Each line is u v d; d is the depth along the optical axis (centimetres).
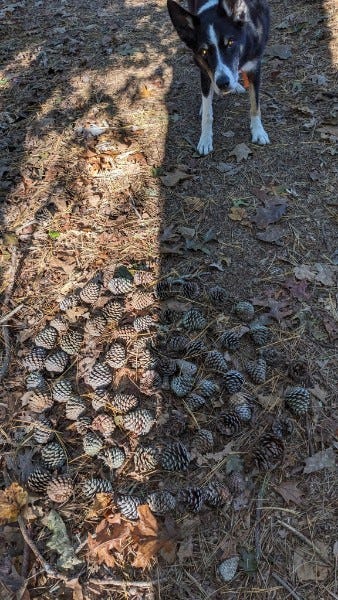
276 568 61
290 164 111
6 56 164
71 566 62
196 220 102
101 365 79
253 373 77
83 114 132
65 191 111
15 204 110
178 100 133
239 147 114
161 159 116
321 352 80
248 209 102
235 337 80
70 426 75
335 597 58
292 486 66
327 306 85
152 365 79
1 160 121
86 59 155
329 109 122
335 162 109
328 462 68
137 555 61
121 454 69
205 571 61
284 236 97
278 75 135
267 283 90
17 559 63
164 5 182
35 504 68
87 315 88
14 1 201
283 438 70
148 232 100
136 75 145
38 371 81
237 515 65
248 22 105
